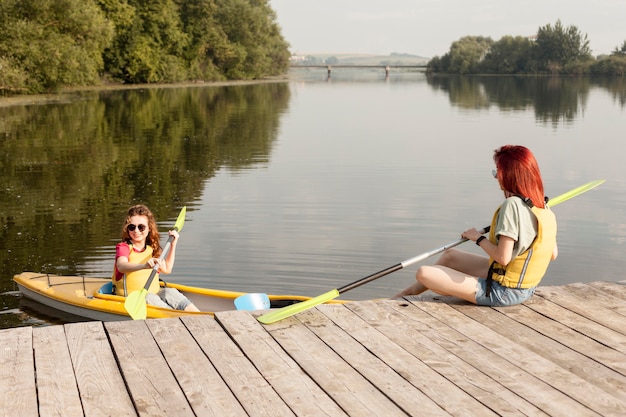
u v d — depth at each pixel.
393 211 9.56
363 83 68.19
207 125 22.06
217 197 10.56
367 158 14.77
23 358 3.32
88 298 5.87
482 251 7.66
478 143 17.44
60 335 3.62
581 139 18.22
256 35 62.25
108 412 2.83
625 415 2.83
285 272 6.91
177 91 41.69
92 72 34.53
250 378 3.14
